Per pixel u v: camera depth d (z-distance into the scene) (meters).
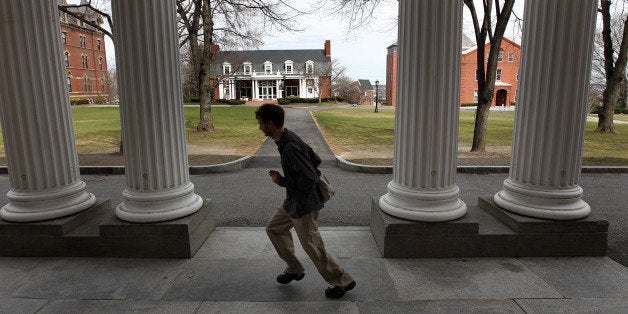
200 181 8.89
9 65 4.25
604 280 3.88
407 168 4.48
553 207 4.38
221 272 4.11
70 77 59.47
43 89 4.41
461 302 3.52
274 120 3.21
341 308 3.43
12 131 4.40
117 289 3.78
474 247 4.38
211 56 21.81
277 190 7.98
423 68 4.16
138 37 4.14
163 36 4.30
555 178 4.38
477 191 7.98
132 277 4.00
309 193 3.31
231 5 17.97
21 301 3.58
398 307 3.44
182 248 4.43
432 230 4.34
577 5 4.01
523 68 4.49
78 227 4.66
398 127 4.58
